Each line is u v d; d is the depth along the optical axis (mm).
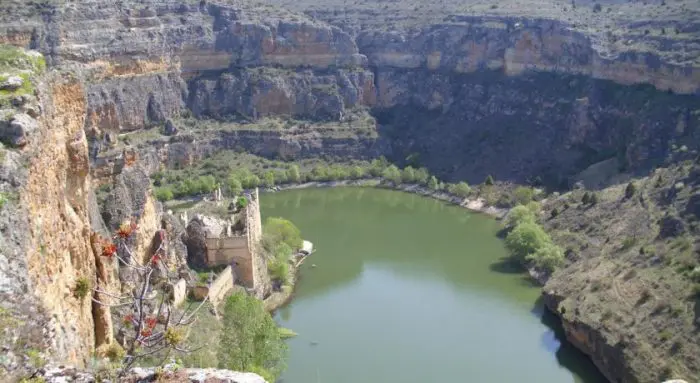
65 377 30391
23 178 37438
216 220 113375
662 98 190375
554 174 196250
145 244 86562
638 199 138375
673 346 88938
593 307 104750
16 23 191875
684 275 100625
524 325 112625
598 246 131625
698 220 112750
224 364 76312
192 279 94875
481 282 131875
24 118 39781
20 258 34500
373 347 104312
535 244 139250
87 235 50125
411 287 129375
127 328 54062
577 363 100250
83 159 49906
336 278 133750
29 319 32375
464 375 96250
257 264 116625
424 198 199750
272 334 87062
